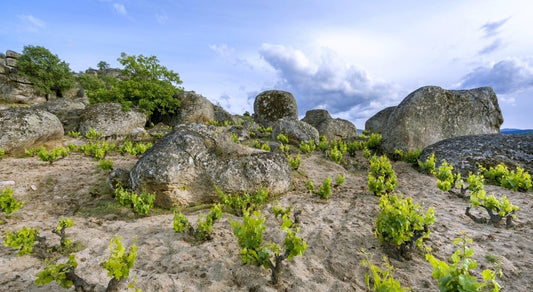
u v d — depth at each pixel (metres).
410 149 15.17
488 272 2.50
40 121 14.86
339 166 14.85
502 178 9.51
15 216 6.82
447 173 9.40
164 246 5.34
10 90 43.62
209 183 8.60
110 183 8.81
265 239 5.70
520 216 6.75
